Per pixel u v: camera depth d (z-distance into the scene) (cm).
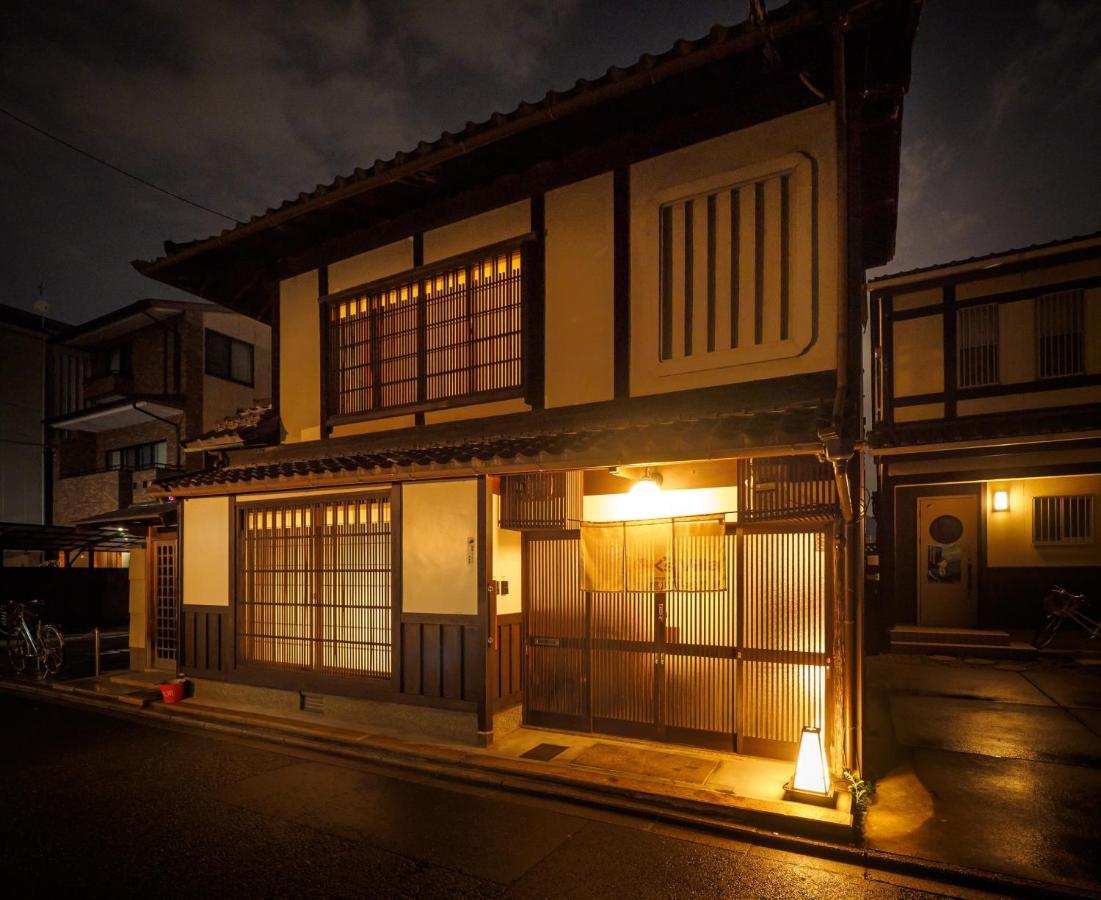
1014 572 1384
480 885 501
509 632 857
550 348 877
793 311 729
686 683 774
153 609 1369
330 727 887
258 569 1051
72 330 2700
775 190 748
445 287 969
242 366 2581
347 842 573
